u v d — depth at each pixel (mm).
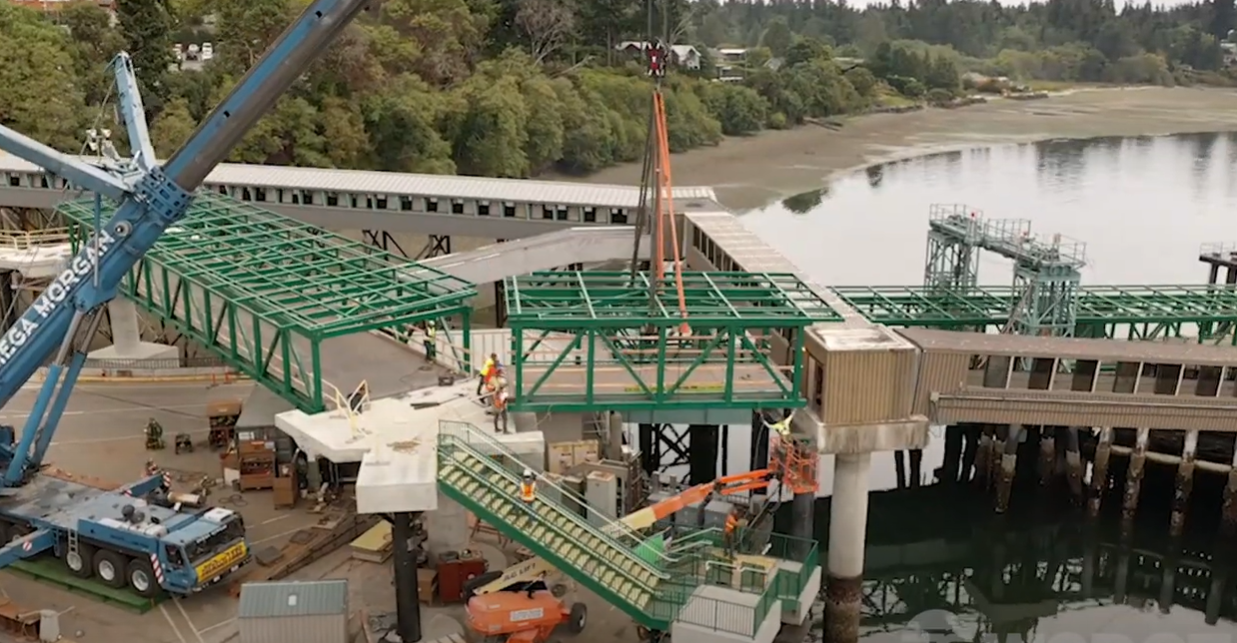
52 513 39969
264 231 55719
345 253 52281
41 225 93562
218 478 48906
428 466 35594
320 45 37375
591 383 40469
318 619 34938
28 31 112875
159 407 57750
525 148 153250
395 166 133625
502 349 48750
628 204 77938
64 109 109000
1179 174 186375
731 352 40906
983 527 60500
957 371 50625
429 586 39438
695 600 35469
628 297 42688
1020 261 65938
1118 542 58594
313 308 42438
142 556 38062
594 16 185125
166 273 49375
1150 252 127312
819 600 50906
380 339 49812
